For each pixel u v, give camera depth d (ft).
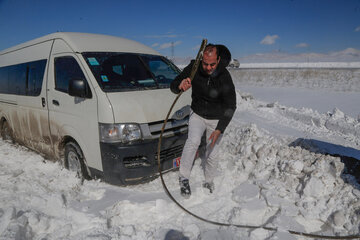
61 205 10.19
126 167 11.05
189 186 11.03
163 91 12.82
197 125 10.38
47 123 14.35
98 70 12.23
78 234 8.91
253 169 13.14
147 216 9.84
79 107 12.00
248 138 15.58
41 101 14.60
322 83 61.11
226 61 9.41
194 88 9.92
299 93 48.34
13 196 11.10
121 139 10.86
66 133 12.97
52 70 13.89
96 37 14.57
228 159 14.73
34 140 16.21
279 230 8.77
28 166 14.74
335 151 16.06
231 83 9.57
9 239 8.04
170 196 10.55
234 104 9.70
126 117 10.98
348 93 45.16
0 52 20.54
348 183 10.68
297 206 10.18
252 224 9.59
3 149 18.35
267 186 11.24
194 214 9.91
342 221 9.12
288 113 28.71
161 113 11.84
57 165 14.40
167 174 13.05
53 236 8.86
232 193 11.30
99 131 11.08
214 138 9.75
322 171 10.85
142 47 15.71
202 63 9.11
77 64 12.56
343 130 21.58
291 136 20.04
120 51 14.06
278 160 12.85
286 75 77.10
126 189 11.80
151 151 11.24
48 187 12.14
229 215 9.96
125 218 9.78
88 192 11.44
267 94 49.55
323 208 9.79
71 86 11.45
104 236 8.45
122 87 12.09
